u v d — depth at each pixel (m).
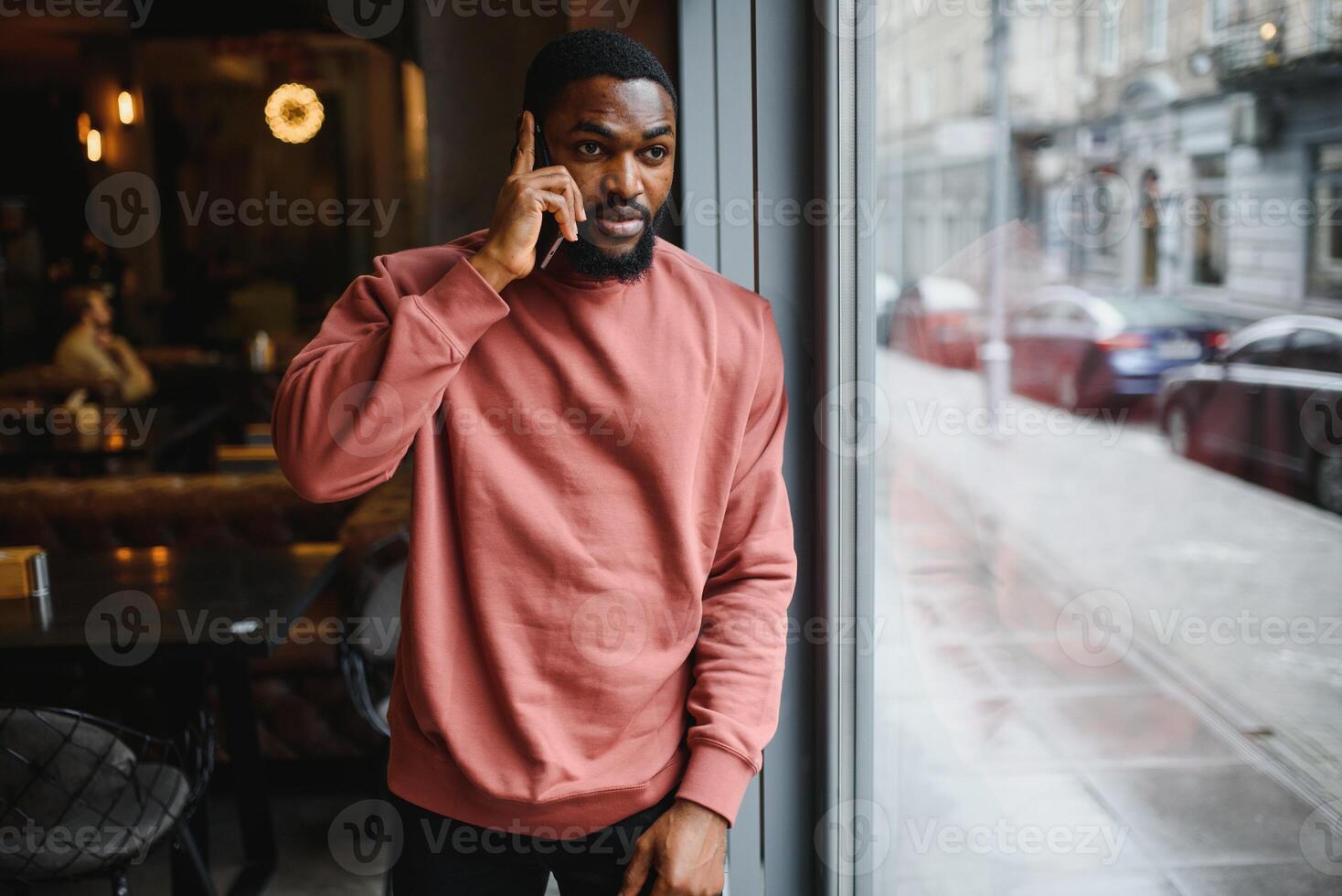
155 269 8.98
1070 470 3.06
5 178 8.80
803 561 1.61
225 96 9.02
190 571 2.31
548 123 1.09
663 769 1.17
